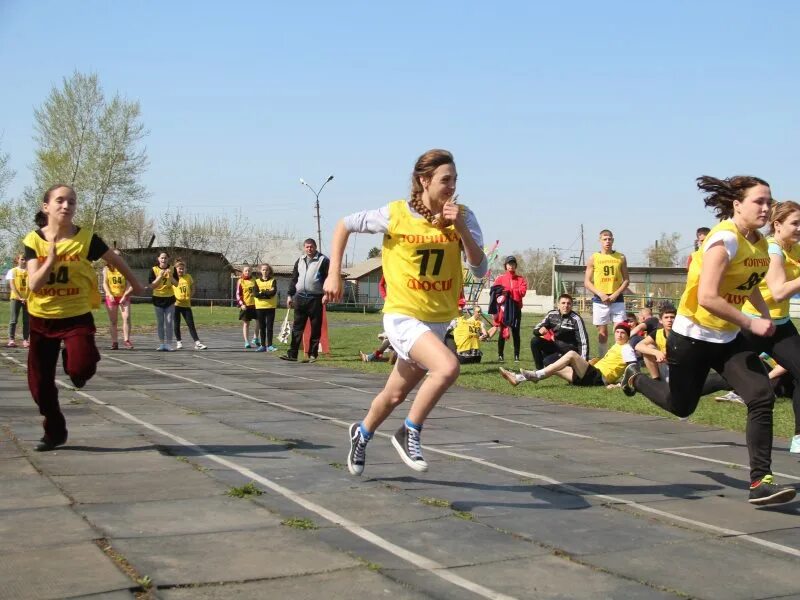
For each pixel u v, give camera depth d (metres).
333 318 42.25
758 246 5.13
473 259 4.71
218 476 5.41
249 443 6.66
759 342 6.42
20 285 16.69
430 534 4.26
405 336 4.79
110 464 5.71
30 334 5.95
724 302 4.82
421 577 3.59
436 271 4.80
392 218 4.80
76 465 5.65
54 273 5.81
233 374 12.70
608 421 8.52
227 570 3.58
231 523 4.32
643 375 5.95
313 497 4.92
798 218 6.12
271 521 4.37
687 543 4.23
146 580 3.41
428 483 5.42
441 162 4.69
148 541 3.96
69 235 5.88
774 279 6.21
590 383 11.38
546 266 86.38
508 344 20.77
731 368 5.07
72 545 3.86
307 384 11.55
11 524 4.20
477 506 4.86
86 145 52.50
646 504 5.02
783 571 3.81
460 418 8.59
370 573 3.60
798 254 6.78
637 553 4.05
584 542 4.21
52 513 4.42
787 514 4.85
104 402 8.97
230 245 78.88
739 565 3.89
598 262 14.14
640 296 42.53
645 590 3.53
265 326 18.12
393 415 8.57
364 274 75.44
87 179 52.31
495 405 9.70
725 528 4.52
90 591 3.27
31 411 8.10
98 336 22.02
